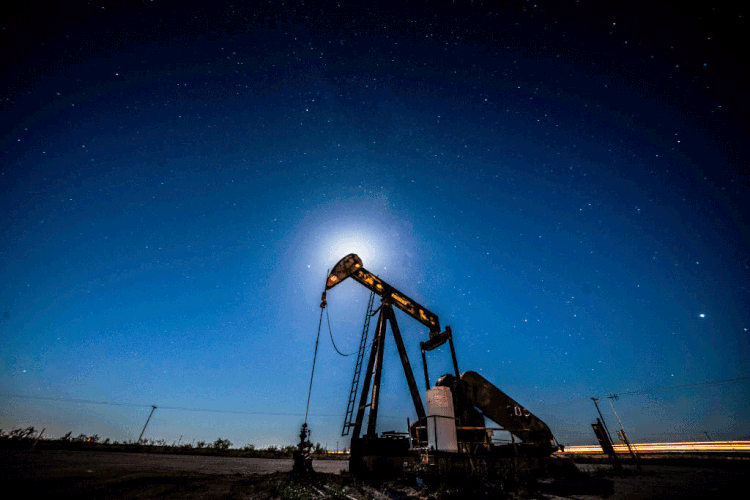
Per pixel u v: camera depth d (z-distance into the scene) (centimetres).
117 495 692
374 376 1245
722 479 962
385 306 1370
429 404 891
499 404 1122
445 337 1229
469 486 720
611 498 704
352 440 1125
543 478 914
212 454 2948
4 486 705
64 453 1897
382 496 752
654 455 2094
